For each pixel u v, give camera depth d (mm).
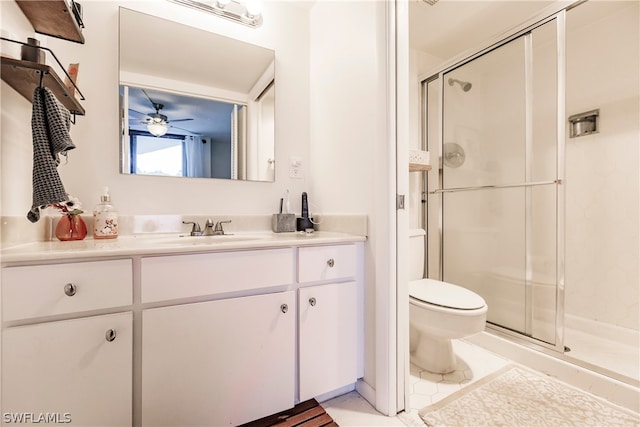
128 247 845
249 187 1562
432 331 1408
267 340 1029
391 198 1162
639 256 1693
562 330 1581
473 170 2127
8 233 840
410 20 1851
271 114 1625
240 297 988
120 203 1263
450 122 2162
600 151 1835
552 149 1892
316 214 1643
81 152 1195
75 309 750
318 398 1264
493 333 1782
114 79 1262
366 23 1268
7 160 847
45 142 812
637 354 1560
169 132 1370
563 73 1598
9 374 686
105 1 1257
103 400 784
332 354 1189
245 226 1514
